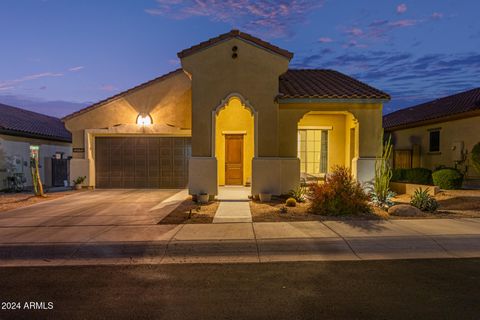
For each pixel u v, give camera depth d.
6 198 14.02
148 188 16.56
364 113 12.91
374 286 5.17
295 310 4.39
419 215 9.58
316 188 10.59
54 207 11.51
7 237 7.70
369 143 12.87
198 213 10.09
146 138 16.62
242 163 16.58
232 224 8.66
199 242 7.20
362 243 7.23
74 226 8.62
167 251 6.94
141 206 11.48
